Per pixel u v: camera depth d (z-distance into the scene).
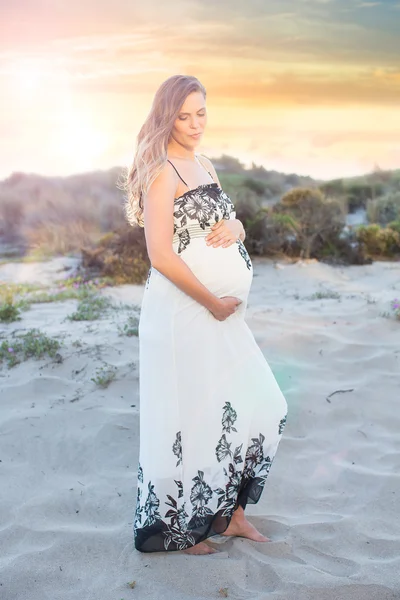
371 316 5.96
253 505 3.23
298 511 3.21
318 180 14.71
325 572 2.69
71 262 9.00
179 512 2.68
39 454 3.70
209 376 2.66
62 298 7.02
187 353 2.64
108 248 8.54
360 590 2.56
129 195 2.77
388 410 4.25
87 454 3.71
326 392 4.46
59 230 9.99
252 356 2.79
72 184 12.52
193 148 2.76
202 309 2.67
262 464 2.85
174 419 2.63
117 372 4.68
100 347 5.12
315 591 2.55
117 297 7.05
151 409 2.66
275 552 2.83
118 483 3.42
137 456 3.71
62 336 5.39
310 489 3.39
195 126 2.66
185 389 2.64
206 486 2.71
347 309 6.27
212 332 2.68
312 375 4.74
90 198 11.52
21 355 4.99
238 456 2.74
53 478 3.47
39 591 2.58
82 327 5.73
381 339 5.43
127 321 5.94
